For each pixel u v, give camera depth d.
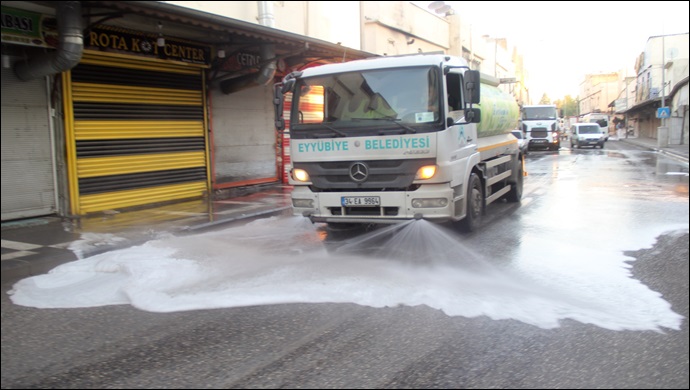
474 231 8.30
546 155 25.66
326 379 3.61
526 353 3.92
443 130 6.78
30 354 4.23
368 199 7.00
